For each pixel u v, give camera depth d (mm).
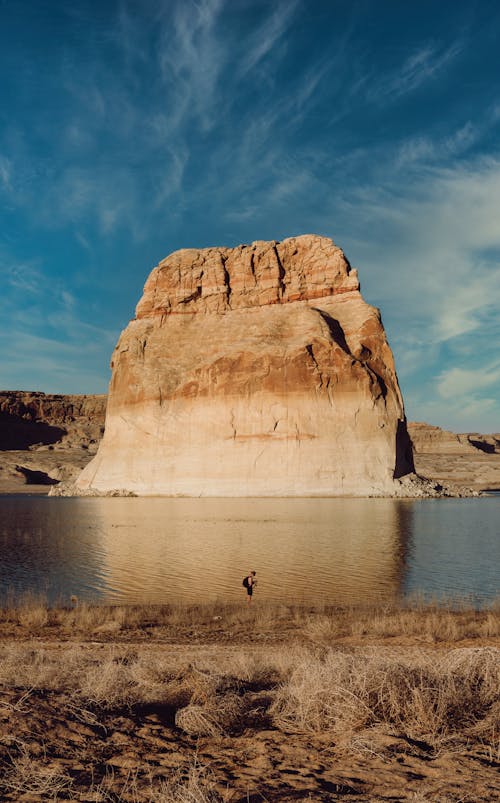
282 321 84625
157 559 27672
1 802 4180
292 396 76438
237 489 74062
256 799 4234
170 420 81312
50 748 5176
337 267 88750
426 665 7230
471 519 46375
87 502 70062
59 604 19281
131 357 88375
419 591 20734
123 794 4336
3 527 42562
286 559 27453
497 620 15977
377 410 76125
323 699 6379
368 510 53688
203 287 91750
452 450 183750
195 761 4961
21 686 7211
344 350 79250
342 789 4461
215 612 17969
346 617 17031
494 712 6137
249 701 6918
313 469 73438
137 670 8047
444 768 4910
